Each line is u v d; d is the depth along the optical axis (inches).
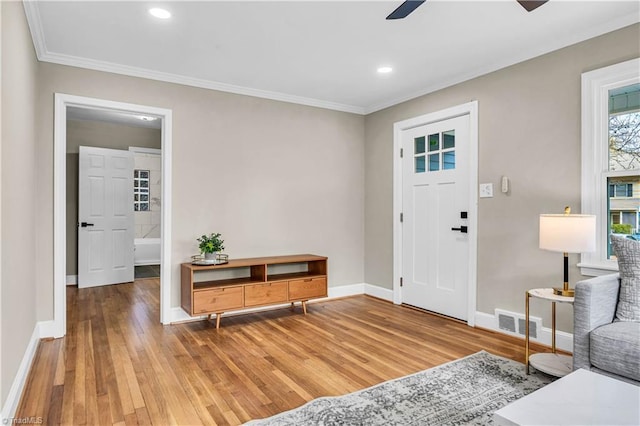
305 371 99.1
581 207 108.4
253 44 116.1
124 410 79.2
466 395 85.8
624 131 102.1
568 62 112.0
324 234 180.4
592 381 58.7
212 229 151.2
